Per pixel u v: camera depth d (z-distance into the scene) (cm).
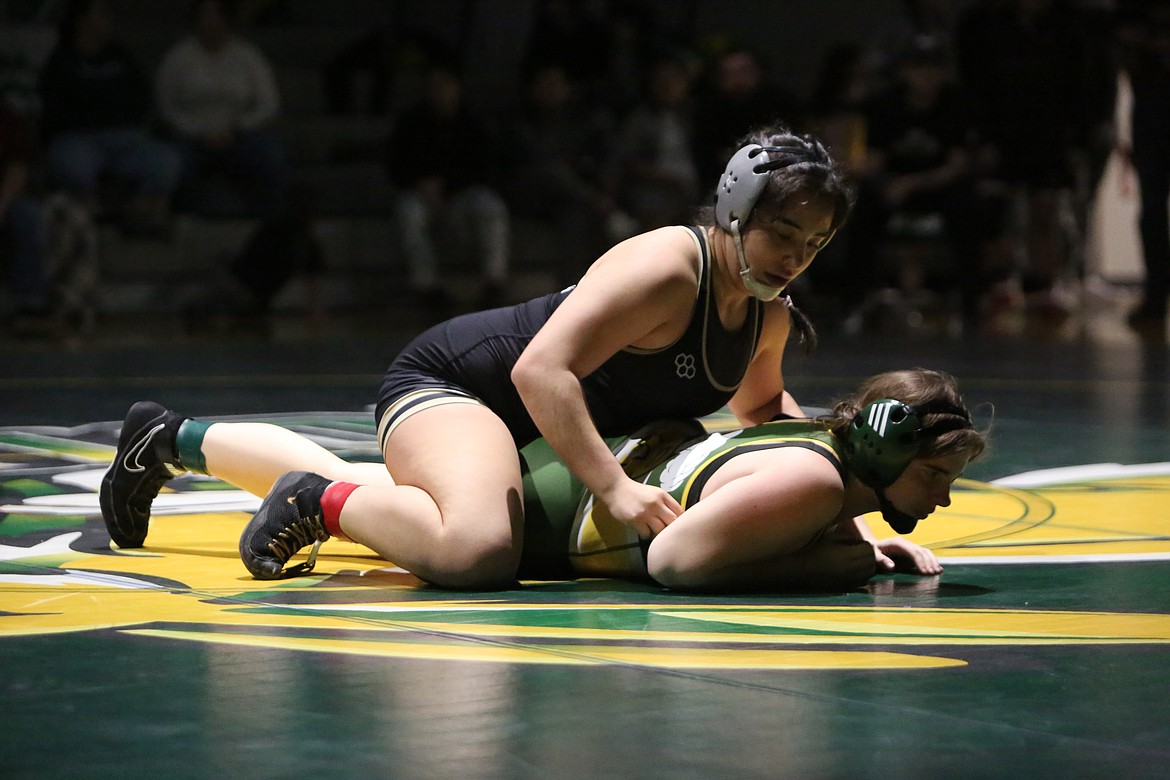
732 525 452
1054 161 1956
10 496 645
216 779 275
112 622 407
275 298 2014
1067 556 543
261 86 1877
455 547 462
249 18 2261
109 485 531
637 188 1947
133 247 1927
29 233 1700
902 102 1880
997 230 1925
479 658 367
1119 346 1578
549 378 465
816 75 2555
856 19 2555
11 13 2019
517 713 317
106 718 311
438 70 1941
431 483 477
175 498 652
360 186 2181
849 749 295
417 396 504
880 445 457
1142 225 1928
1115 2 1888
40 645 377
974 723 314
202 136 1848
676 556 457
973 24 1925
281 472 527
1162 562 529
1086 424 948
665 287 471
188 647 376
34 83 1811
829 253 1897
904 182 1869
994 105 1928
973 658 372
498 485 475
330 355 1398
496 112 2300
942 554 549
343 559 523
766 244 468
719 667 360
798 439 472
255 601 443
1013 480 734
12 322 1755
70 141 1773
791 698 331
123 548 538
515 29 2334
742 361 501
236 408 963
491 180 1991
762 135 475
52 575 483
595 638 392
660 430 500
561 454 472
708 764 286
